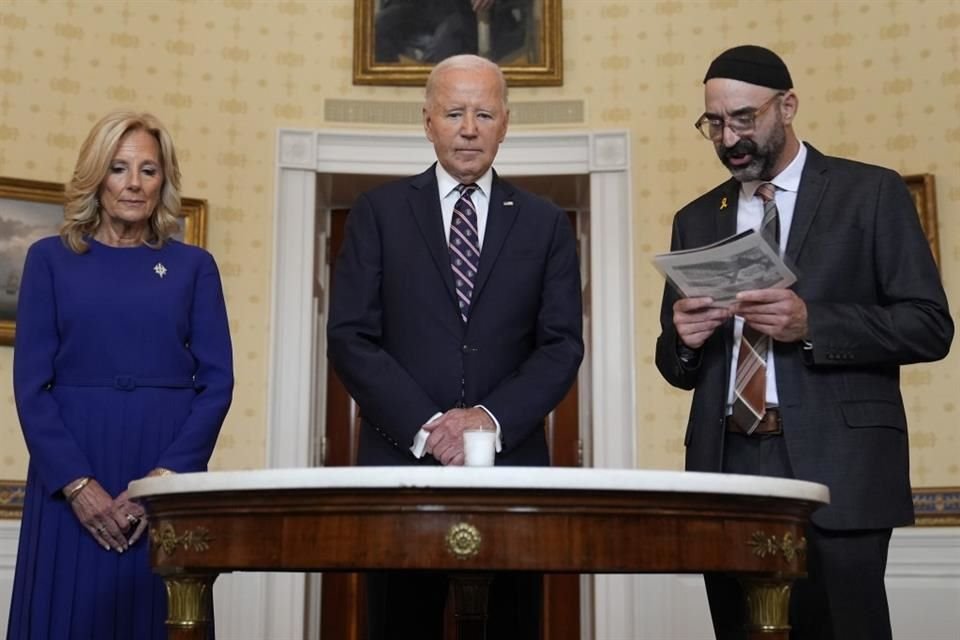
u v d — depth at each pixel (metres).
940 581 4.80
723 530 1.95
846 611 2.55
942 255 4.95
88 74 5.26
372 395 2.78
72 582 2.66
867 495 2.58
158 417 2.80
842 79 5.27
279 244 5.49
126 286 2.86
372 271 2.98
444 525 1.85
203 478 1.92
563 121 5.64
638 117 5.60
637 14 5.68
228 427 5.32
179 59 5.47
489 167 3.10
